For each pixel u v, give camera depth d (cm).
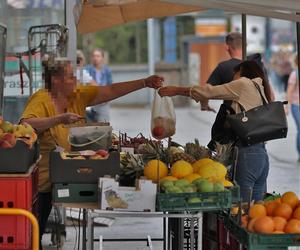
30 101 1145
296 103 2677
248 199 1054
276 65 4481
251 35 5972
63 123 1084
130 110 4950
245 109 1176
